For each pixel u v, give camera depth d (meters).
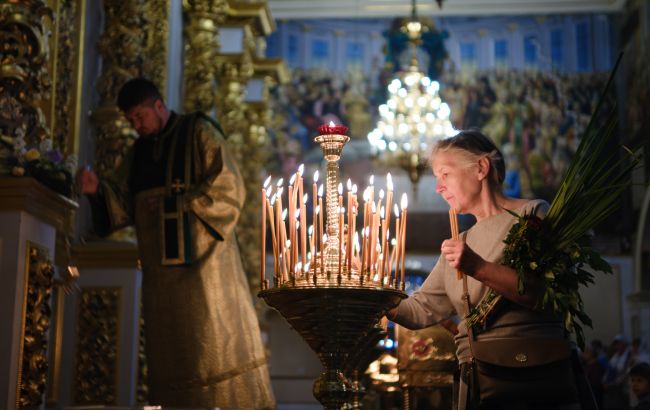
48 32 3.93
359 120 25.02
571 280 2.48
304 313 2.46
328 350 2.51
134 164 4.67
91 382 6.51
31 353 3.73
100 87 7.05
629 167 2.51
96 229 4.68
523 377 2.49
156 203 4.51
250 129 13.70
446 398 4.58
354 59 25.36
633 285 23.33
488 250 2.71
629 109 23.14
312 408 23.42
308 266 2.53
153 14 8.30
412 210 24.14
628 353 17.34
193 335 4.35
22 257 3.67
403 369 4.59
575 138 24.53
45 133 4.07
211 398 4.29
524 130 24.75
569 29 24.89
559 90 24.77
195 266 4.43
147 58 7.51
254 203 13.42
